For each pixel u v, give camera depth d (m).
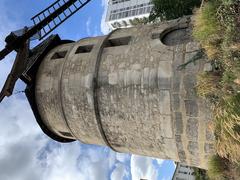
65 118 14.24
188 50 11.21
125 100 12.16
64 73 14.05
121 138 12.98
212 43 9.76
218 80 9.66
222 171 10.66
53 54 15.17
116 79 12.36
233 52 9.23
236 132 8.90
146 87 11.66
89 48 14.16
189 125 11.08
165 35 12.41
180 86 11.02
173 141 11.67
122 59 12.48
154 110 11.62
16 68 14.33
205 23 9.71
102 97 12.73
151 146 12.39
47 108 14.80
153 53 11.88
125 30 13.59
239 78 8.92
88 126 13.60
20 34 15.24
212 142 10.79
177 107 11.16
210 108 10.44
